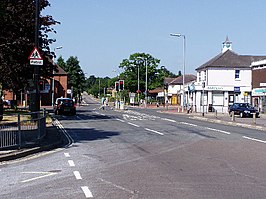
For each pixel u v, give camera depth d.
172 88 112.12
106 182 9.73
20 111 44.06
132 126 28.73
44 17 35.84
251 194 8.48
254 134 23.16
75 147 16.92
